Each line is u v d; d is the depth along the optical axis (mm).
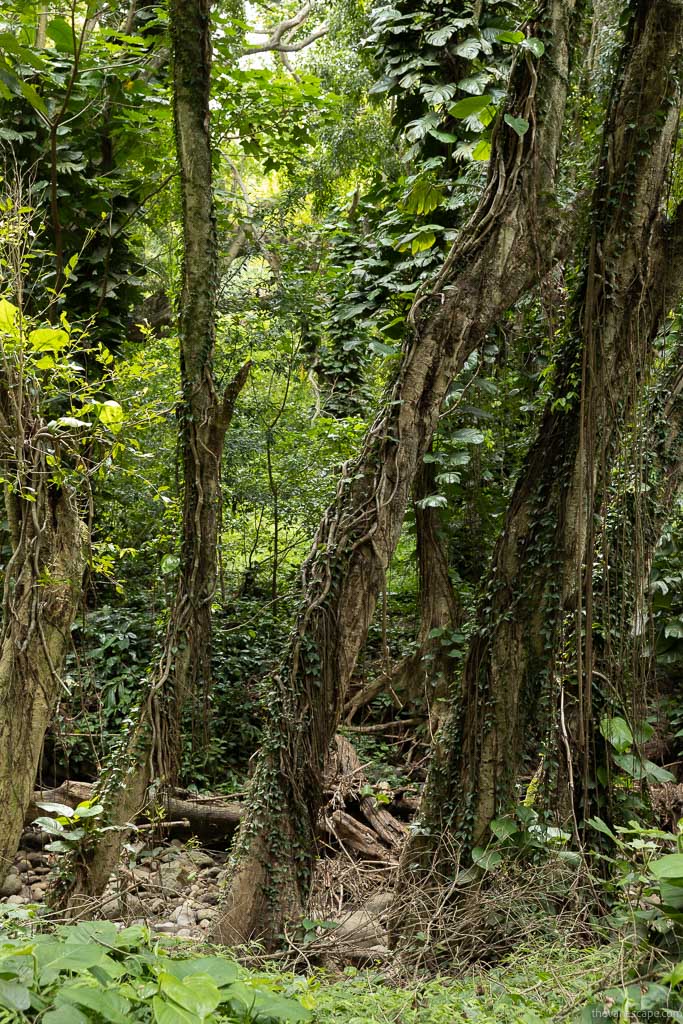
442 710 7680
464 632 7703
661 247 4473
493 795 4453
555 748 4383
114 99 7348
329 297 11516
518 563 4586
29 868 5867
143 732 4348
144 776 4301
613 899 4012
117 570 8102
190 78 4516
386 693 8500
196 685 4613
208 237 4617
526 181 4438
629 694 4453
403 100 7578
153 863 6121
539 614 4512
